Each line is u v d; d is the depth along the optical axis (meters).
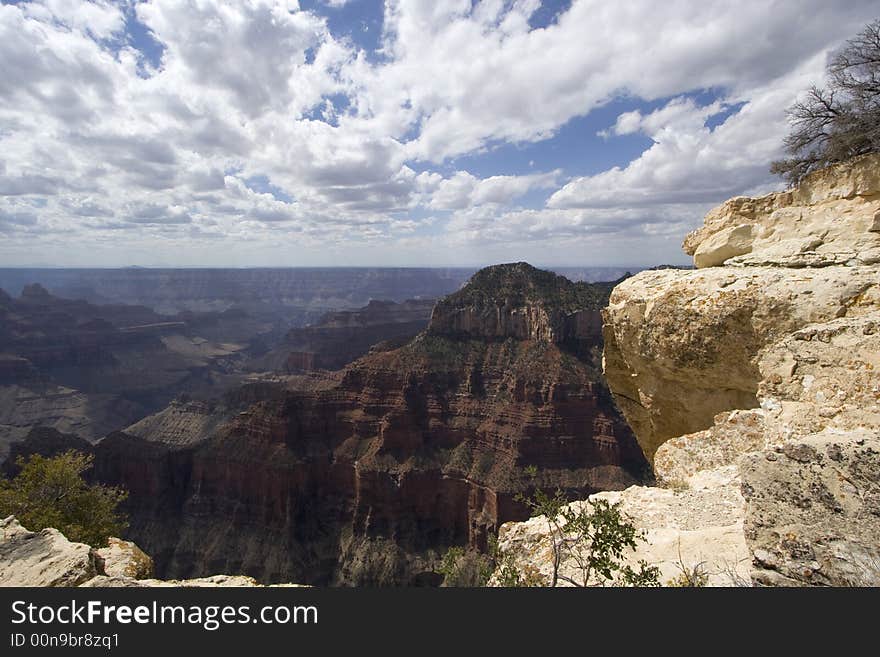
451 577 8.29
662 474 12.10
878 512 4.61
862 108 12.87
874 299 9.51
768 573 4.98
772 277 11.38
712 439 11.07
